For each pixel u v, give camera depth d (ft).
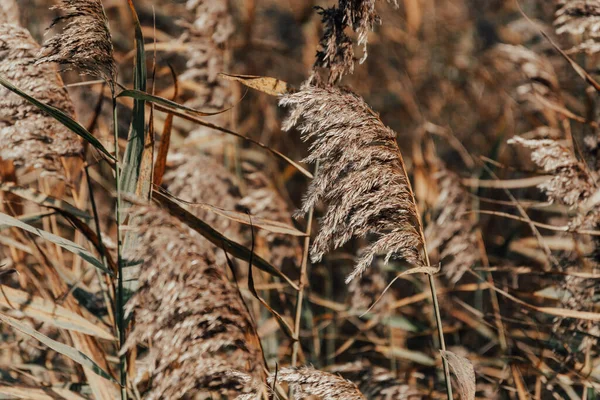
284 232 7.16
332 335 8.62
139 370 6.76
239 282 8.55
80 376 7.59
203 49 8.84
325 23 7.02
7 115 7.11
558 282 7.79
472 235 8.32
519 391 7.66
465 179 8.92
